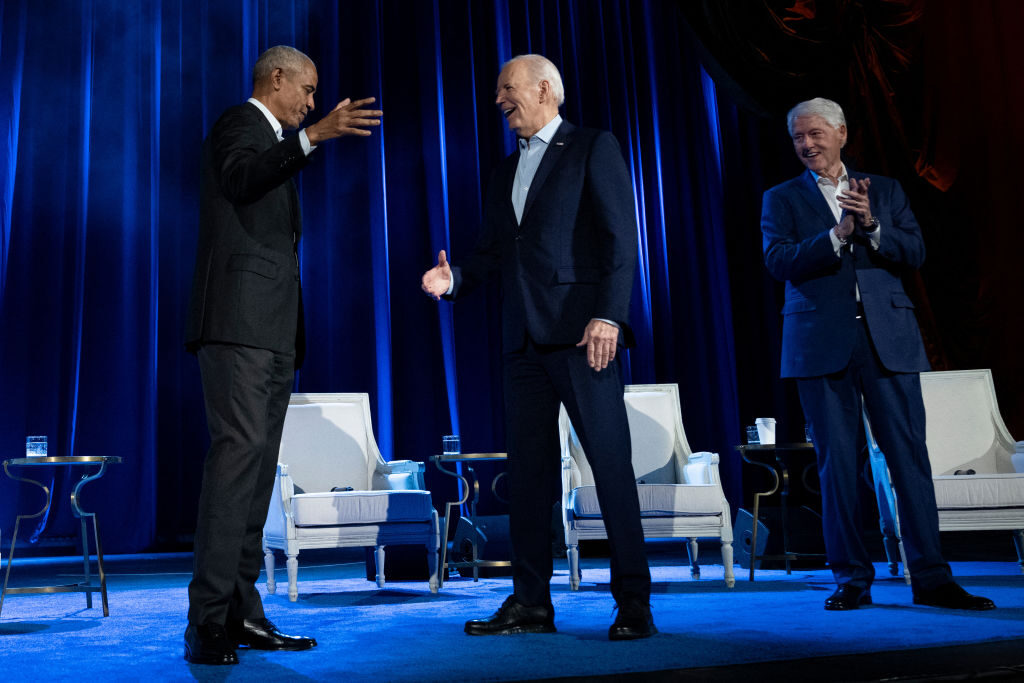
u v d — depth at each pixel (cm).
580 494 342
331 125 203
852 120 649
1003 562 409
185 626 265
